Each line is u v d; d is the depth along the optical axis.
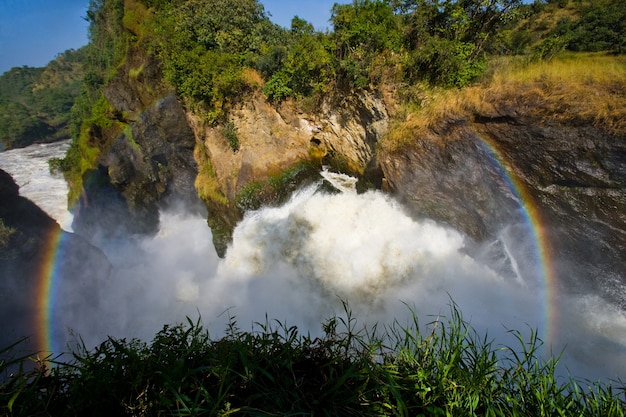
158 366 2.84
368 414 2.74
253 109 15.91
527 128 8.55
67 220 29.48
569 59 9.78
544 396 2.87
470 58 11.16
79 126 33.31
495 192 9.54
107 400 2.68
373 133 13.12
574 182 8.01
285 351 3.16
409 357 3.27
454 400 2.86
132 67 21.16
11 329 8.03
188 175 20.91
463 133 9.81
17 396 2.53
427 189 11.09
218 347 3.24
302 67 14.08
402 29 12.32
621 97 7.41
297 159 15.38
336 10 12.92
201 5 17.50
